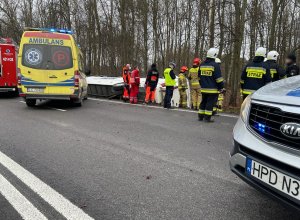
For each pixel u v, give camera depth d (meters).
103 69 28.53
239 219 3.26
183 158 5.27
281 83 3.31
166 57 30.36
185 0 28.02
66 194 3.82
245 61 19.78
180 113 10.55
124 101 14.31
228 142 6.40
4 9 36.19
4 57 15.02
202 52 22.38
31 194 3.82
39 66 10.88
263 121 2.92
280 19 18.17
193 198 3.74
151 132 7.31
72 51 11.11
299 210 2.52
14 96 16.42
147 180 4.28
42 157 5.27
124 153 5.54
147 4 27.20
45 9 30.77
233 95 16.38
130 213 3.37
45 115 9.75
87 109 11.33
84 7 28.23
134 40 27.92
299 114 2.56
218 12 18.00
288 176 2.59
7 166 4.80
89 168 4.74
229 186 4.09
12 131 7.27
